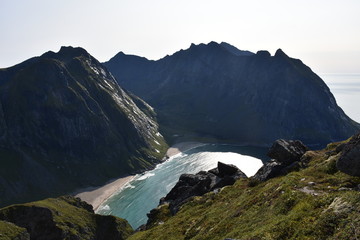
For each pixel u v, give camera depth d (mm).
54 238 111500
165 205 71125
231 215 33562
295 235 19312
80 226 123562
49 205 129375
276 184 33719
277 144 50406
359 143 25438
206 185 68250
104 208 181625
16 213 114750
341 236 16281
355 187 23672
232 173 69938
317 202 22516
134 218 163625
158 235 45062
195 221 43062
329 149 45969
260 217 27250
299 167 43125
